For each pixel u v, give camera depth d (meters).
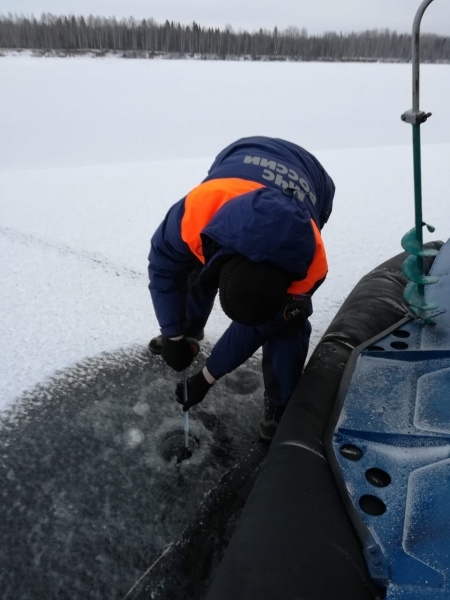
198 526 1.51
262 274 1.12
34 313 2.54
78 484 1.64
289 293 1.32
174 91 18.72
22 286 2.77
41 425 1.87
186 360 1.72
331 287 2.87
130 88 19.00
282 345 1.56
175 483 1.66
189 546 1.46
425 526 0.97
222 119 14.08
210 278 1.26
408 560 0.92
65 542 1.46
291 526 1.02
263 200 1.16
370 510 1.03
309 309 1.61
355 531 1.00
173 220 1.42
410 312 1.63
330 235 3.49
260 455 1.76
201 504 1.58
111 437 1.83
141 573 1.39
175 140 11.24
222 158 1.64
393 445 1.18
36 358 2.22
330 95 18.66
